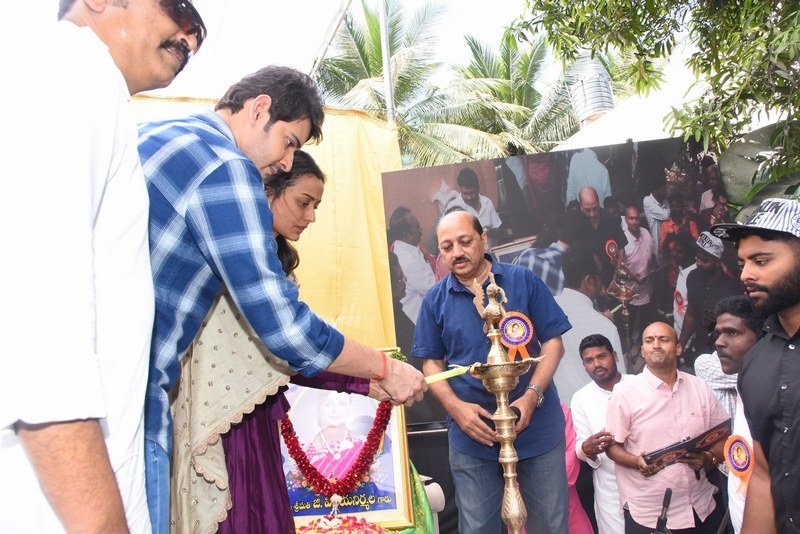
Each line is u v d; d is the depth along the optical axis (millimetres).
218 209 1387
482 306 2920
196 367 1662
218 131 1548
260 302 1394
